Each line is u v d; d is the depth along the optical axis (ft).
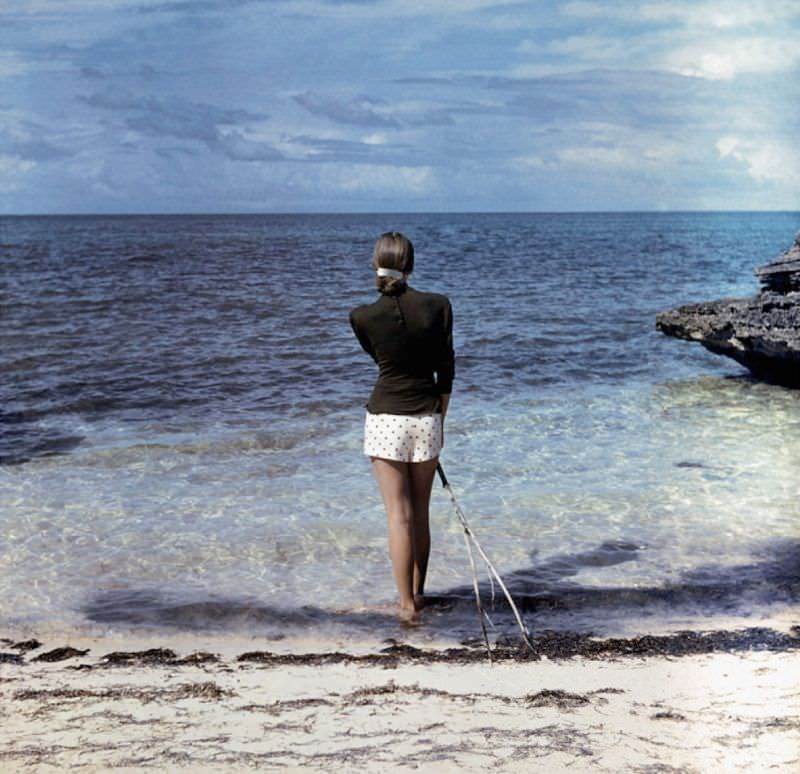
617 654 14.55
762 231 349.20
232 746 10.75
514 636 15.58
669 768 10.04
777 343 38.83
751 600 17.28
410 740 10.90
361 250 168.96
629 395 37.47
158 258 139.74
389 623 16.29
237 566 19.04
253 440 29.45
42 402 35.32
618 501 23.35
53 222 526.57
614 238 260.21
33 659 14.57
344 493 23.95
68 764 10.24
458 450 28.25
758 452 28.22
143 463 26.89
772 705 12.15
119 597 17.43
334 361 44.93
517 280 100.58
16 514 22.35
